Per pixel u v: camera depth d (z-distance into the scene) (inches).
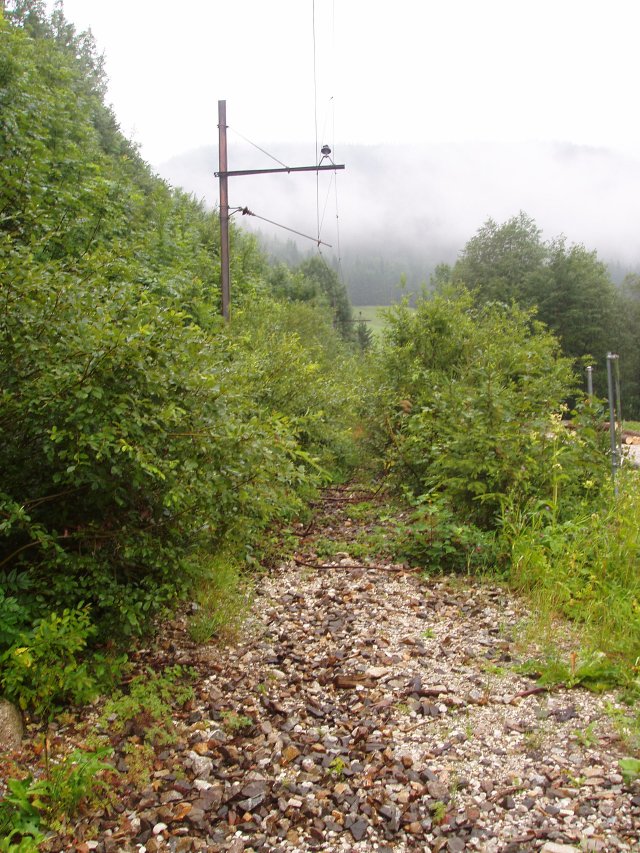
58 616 149.4
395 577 236.4
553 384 397.1
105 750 120.7
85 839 108.8
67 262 187.2
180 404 157.0
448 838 110.1
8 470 152.4
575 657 164.6
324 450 381.4
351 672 167.2
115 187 475.8
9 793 112.1
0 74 390.0
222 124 527.5
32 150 358.9
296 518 309.0
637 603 189.5
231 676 164.2
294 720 146.3
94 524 155.7
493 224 1899.6
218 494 163.0
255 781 124.3
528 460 250.8
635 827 110.1
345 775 126.8
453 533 241.9
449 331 470.6
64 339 146.9
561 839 108.3
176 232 637.9
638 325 1908.2
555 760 129.3
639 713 142.0
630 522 226.4
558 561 215.2
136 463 141.6
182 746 134.3
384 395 423.8
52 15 1211.2
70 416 137.6
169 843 109.0
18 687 132.1
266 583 229.6
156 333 154.8
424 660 173.3
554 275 1683.1
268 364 362.9
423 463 330.0
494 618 199.2
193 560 186.1
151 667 163.2
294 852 107.7
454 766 128.8
